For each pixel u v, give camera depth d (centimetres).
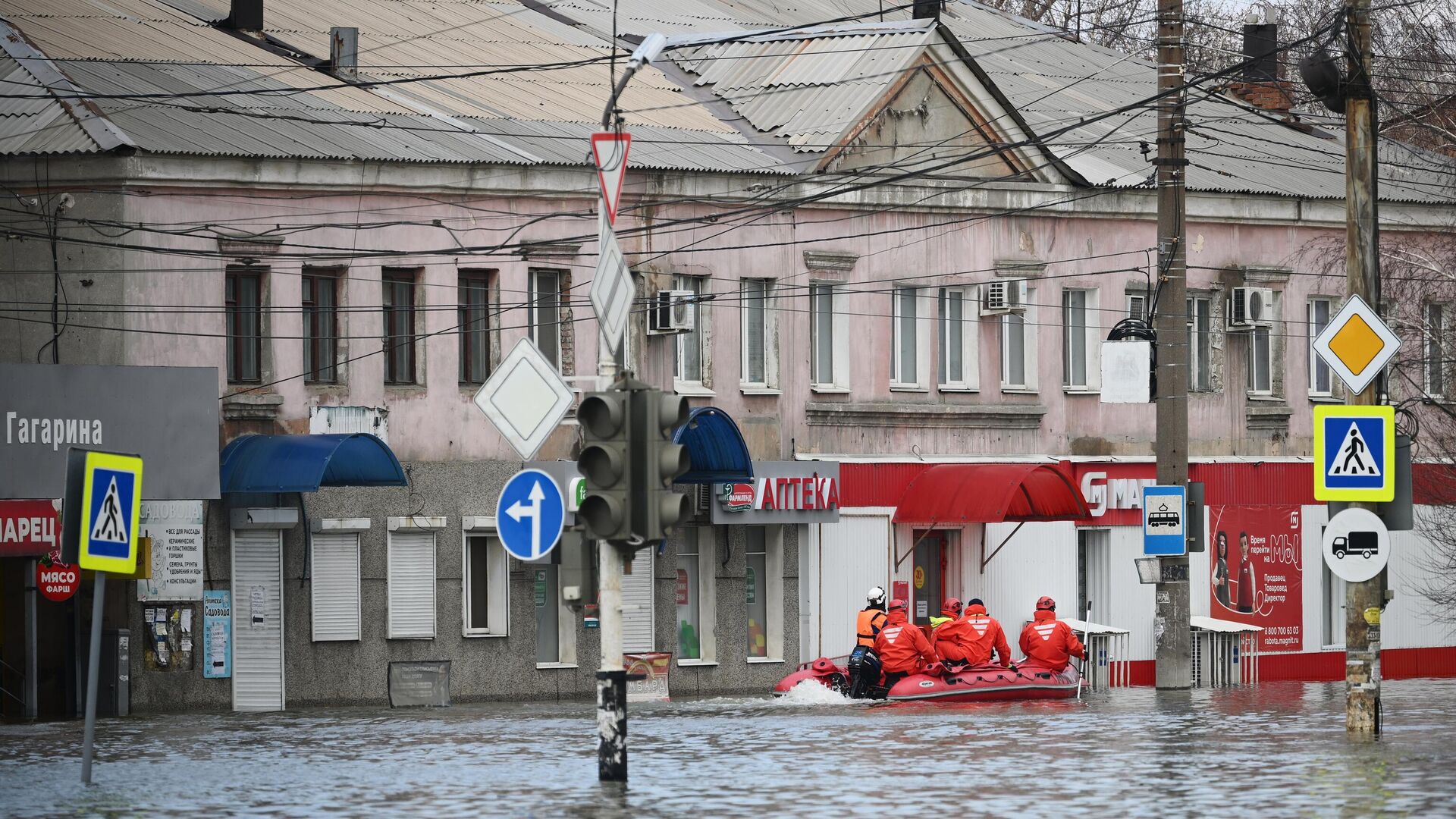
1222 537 11500
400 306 8988
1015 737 6600
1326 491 5919
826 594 10075
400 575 8888
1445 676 12475
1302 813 4459
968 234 10700
